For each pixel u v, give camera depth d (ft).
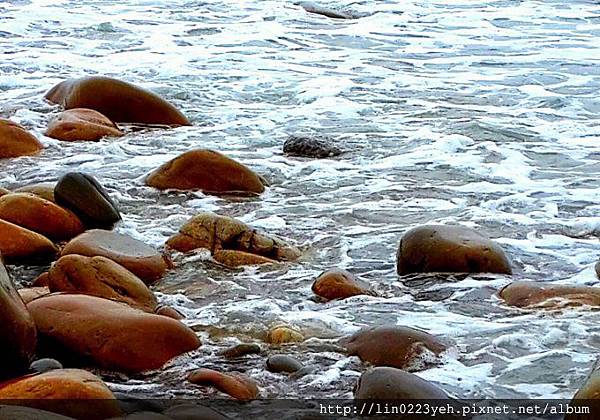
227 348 27.84
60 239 38.24
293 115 61.41
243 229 37.09
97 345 26.55
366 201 44.32
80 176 40.09
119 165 49.80
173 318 28.84
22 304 25.63
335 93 67.31
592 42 86.74
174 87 67.92
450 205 43.68
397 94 67.36
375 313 31.07
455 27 94.17
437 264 34.73
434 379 25.95
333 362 27.04
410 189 46.21
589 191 45.70
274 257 36.63
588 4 105.50
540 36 89.51
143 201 43.78
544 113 62.18
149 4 102.32
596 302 31.30
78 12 96.37
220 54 80.33
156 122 58.95
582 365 26.96
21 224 37.68
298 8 102.32
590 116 61.72
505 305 31.76
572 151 53.21
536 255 36.94
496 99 66.03
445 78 72.69
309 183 47.32
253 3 104.47
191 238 36.99
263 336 28.99
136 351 26.58
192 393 24.90
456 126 58.44
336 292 32.63
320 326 29.81
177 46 83.10
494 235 39.40
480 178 48.11
